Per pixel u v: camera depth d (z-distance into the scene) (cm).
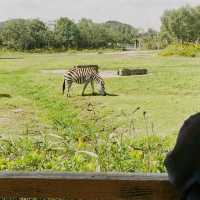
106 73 3444
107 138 561
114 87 2616
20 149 549
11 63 4991
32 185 246
